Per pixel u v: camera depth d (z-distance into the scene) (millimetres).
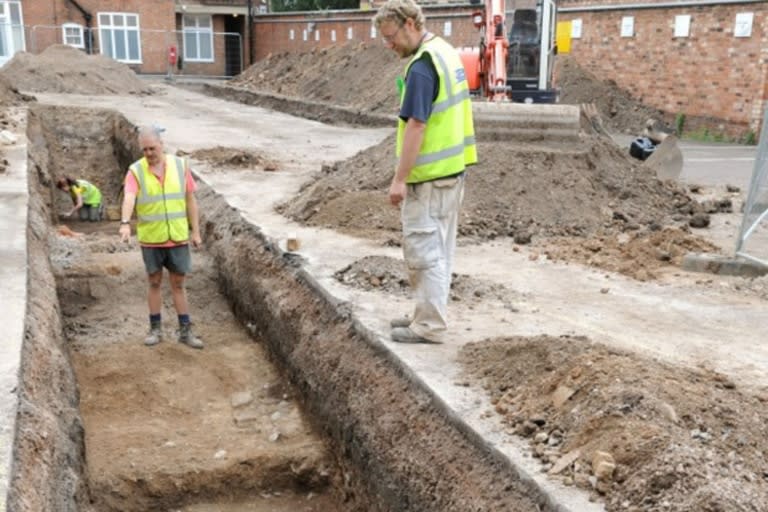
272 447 5641
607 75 21172
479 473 3721
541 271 6785
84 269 8500
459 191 4684
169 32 35219
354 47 26656
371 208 8391
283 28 36219
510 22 19531
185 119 19422
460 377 4488
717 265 6770
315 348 5887
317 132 17781
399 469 4305
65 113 19672
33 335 5172
